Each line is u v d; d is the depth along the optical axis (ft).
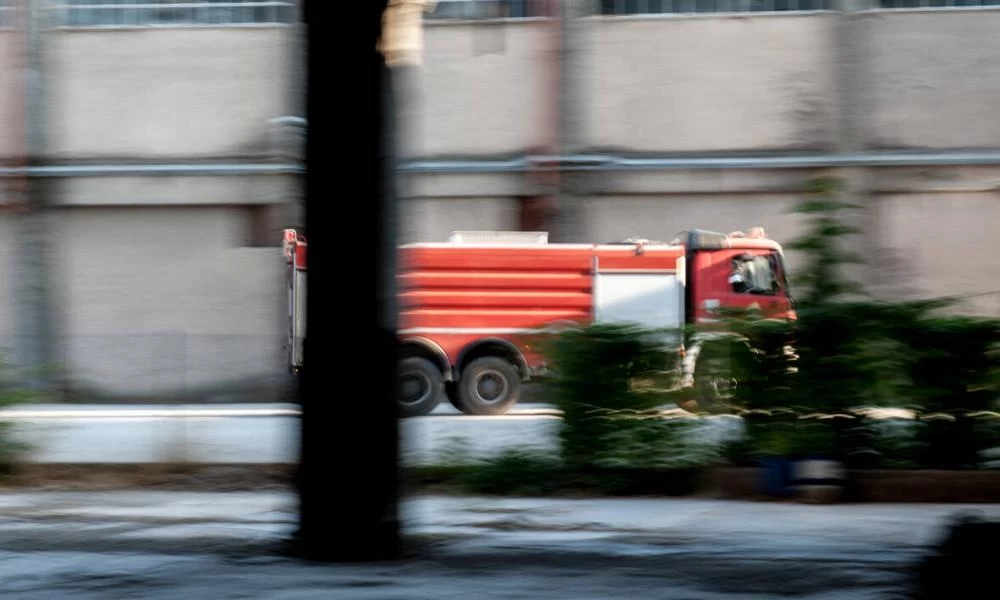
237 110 145.18
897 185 140.05
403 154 48.03
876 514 61.62
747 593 41.39
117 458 80.59
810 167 140.36
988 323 66.69
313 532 47.62
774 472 67.26
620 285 115.85
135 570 45.73
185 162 145.28
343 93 46.37
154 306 145.89
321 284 46.75
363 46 46.44
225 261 145.59
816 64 141.49
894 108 140.77
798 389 67.46
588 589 41.98
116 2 145.07
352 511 47.14
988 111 140.15
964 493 66.08
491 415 114.62
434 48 143.13
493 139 143.13
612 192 141.79
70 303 145.69
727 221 142.00
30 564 47.34
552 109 142.20
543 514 62.34
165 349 91.91
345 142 46.42
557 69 142.20
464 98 143.02
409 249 114.83
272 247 145.18
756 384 68.18
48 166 145.28
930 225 140.26
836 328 67.31
